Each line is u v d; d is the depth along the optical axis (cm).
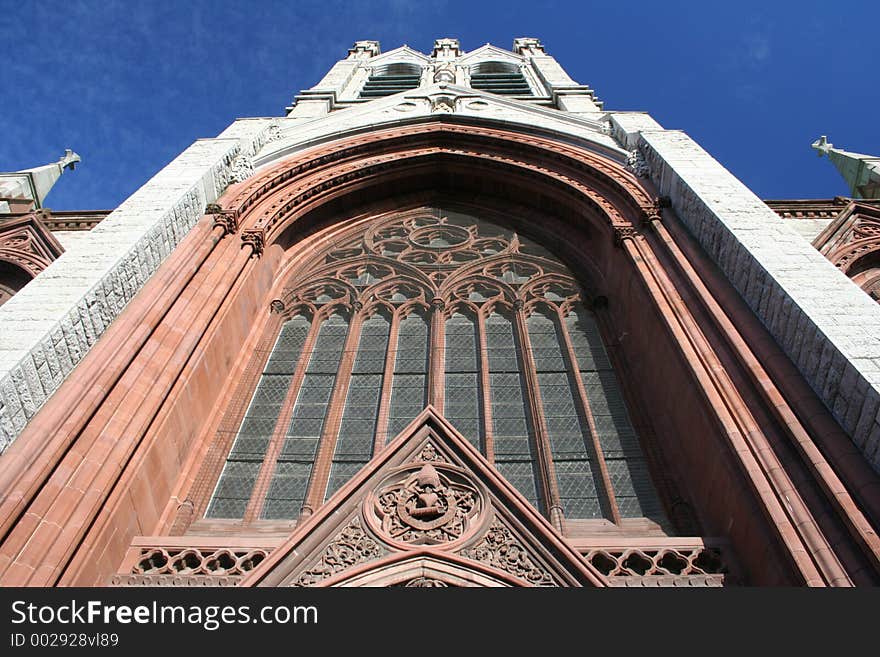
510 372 1561
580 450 1356
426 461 1134
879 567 801
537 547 1002
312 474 1299
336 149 2134
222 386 1472
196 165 1728
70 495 951
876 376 904
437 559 989
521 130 2238
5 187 2172
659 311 1370
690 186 1516
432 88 2684
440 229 2145
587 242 1966
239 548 1074
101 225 1399
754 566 991
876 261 1700
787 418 1004
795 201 2039
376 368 1579
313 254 2031
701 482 1177
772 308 1147
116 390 1123
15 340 1018
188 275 1452
